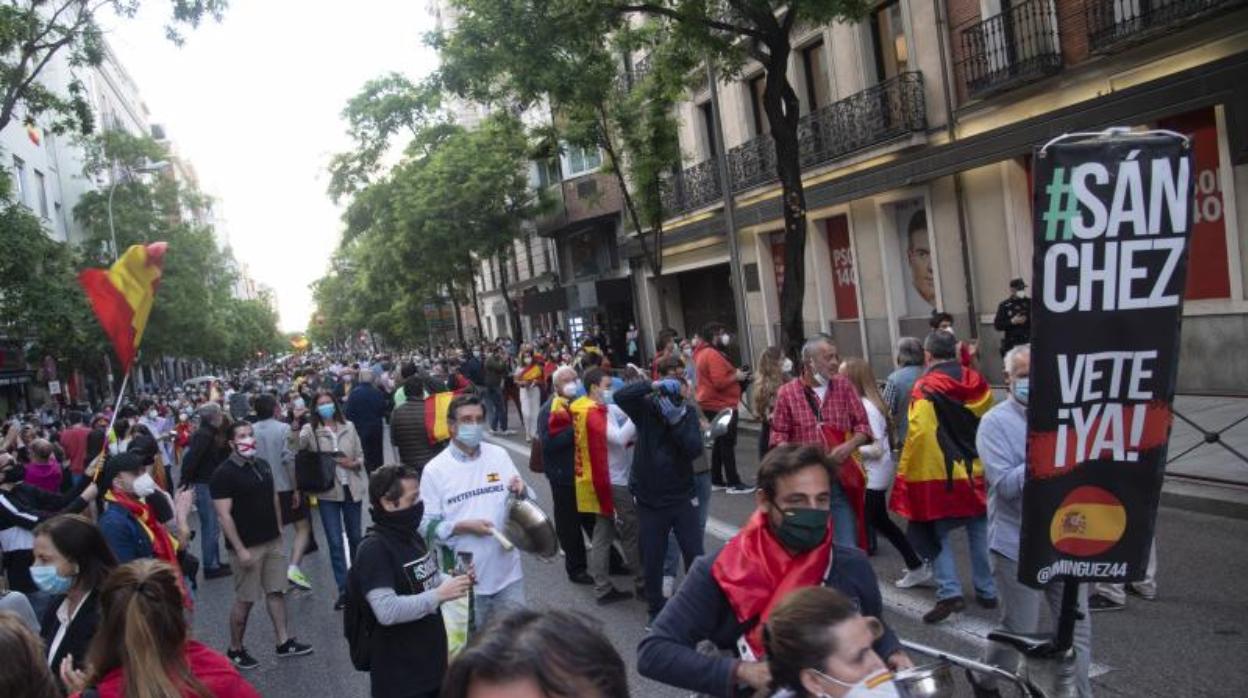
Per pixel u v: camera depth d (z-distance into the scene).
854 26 19.41
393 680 4.26
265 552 7.41
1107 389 3.21
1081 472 3.25
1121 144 3.14
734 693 2.78
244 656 7.29
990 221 16.78
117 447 11.45
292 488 9.37
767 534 2.96
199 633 8.48
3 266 17.45
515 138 22.59
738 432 16.22
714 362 11.59
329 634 8.01
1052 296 3.17
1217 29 12.30
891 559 8.09
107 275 6.35
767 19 13.57
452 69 14.52
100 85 56.62
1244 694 4.82
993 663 3.66
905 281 19.75
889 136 18.17
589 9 13.65
